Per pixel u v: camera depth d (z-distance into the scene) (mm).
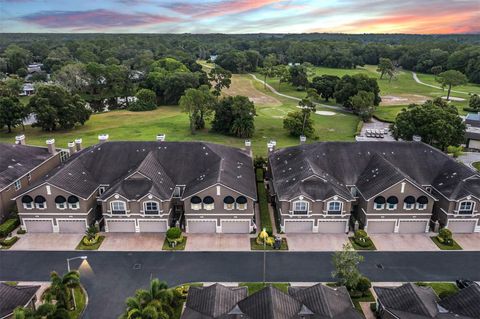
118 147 65875
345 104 145000
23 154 70125
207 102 111375
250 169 66438
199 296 40219
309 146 68750
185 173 62219
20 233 56844
